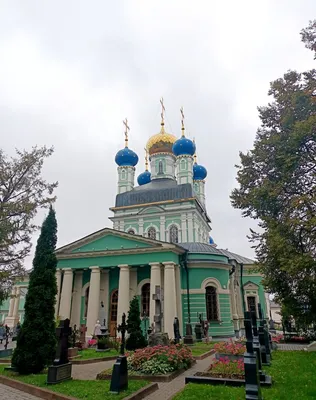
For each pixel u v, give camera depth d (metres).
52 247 13.43
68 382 9.92
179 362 12.20
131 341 17.47
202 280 26.28
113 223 42.97
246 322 7.07
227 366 10.55
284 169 15.81
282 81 17.59
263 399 7.43
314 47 16.22
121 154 48.06
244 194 18.22
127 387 9.04
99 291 26.58
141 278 27.42
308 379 9.30
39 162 22.16
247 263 36.97
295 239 14.88
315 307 15.67
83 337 21.88
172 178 47.69
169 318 23.20
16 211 20.09
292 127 15.96
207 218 50.53
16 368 11.63
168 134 49.78
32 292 12.45
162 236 40.03
